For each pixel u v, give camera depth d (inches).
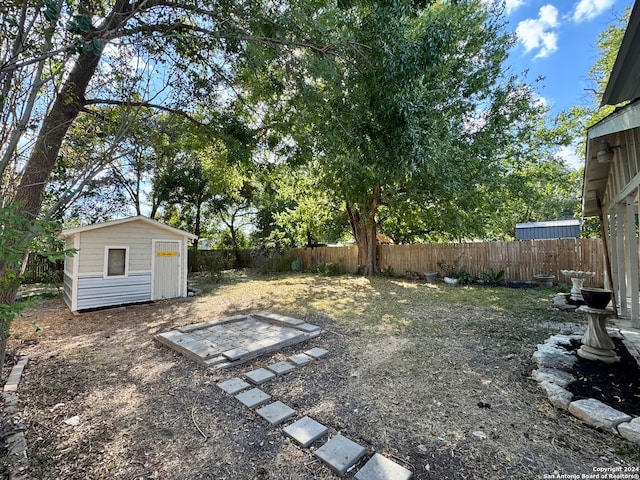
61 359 145.3
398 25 141.6
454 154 305.6
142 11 113.7
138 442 82.4
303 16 139.4
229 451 78.7
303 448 79.4
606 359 120.5
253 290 359.6
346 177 284.4
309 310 244.8
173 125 168.9
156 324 211.9
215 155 256.1
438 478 68.0
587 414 86.5
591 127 136.3
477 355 140.9
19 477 67.9
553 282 323.6
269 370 127.6
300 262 565.6
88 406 101.3
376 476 68.6
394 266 457.7
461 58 339.6
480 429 85.7
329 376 122.8
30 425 89.5
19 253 62.0
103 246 267.0
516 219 721.6
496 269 365.1
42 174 108.7
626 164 159.9
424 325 193.0
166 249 307.3
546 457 73.7
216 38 135.3
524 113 365.4
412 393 107.1
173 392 111.0
